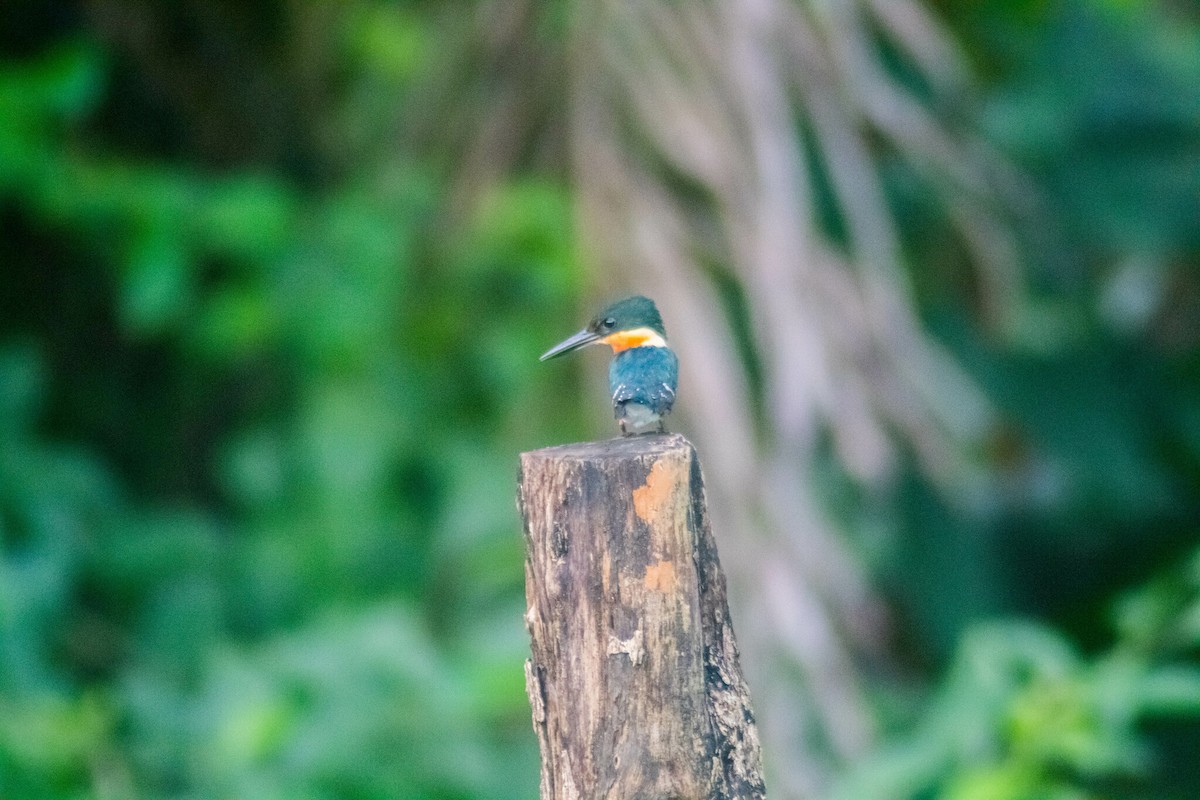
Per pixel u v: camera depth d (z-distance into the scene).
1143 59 17.17
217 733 9.52
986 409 15.01
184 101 14.66
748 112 11.18
